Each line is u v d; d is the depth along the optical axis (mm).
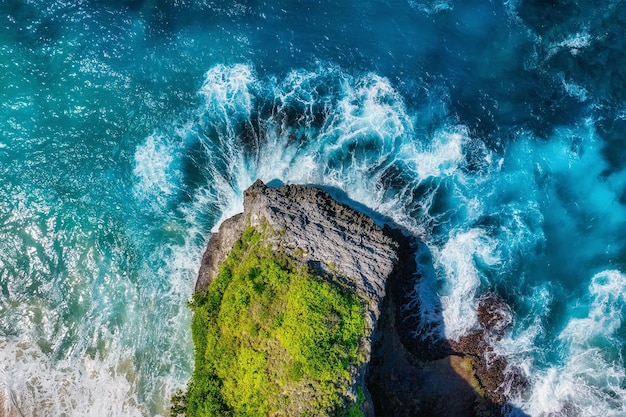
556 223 33375
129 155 33312
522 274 32219
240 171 33219
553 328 31453
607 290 32156
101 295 30984
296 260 26969
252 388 24703
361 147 33469
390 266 28375
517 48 36719
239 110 33938
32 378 29156
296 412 23875
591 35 37375
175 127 33750
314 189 30750
